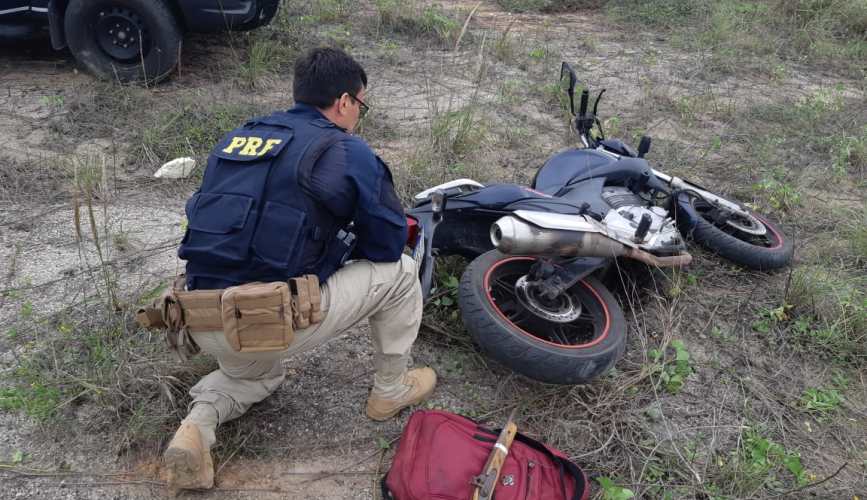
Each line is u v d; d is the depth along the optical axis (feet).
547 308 9.59
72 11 17.28
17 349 9.49
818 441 9.23
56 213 12.78
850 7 28.84
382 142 16.57
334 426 8.77
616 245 9.41
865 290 12.35
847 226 14.34
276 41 21.62
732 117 19.86
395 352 8.29
